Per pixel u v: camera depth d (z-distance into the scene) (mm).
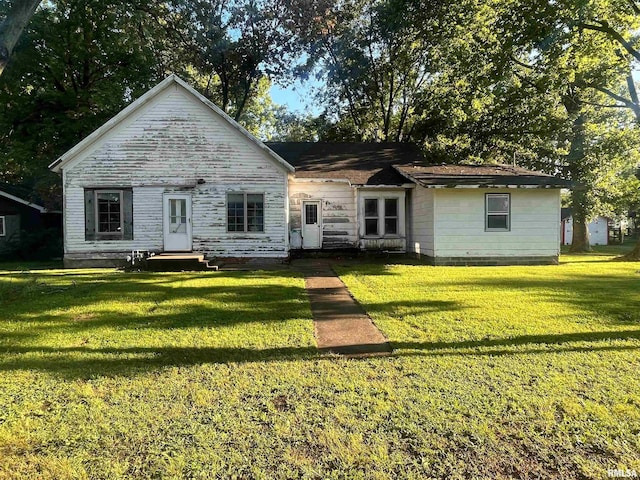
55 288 9352
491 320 6199
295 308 7203
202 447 2852
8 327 5996
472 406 3402
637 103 17688
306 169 17750
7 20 6430
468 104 20172
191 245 15000
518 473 2574
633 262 15289
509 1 13820
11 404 3510
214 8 24703
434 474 2568
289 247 16594
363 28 25688
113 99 19641
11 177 27359
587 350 4777
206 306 7383
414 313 6734
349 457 2730
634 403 3422
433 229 14164
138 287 9500
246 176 15125
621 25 15125
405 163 18484
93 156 14648
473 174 15211
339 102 29344
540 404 3414
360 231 16859
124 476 2561
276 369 4281
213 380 3990
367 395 3631
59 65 20547
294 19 24766
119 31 21766
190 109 14922
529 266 13703
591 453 2770
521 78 16469
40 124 19656
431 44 22844
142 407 3438
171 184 14898
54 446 2889
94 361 4547
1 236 21484
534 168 22672
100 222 14703
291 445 2875
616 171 22172
